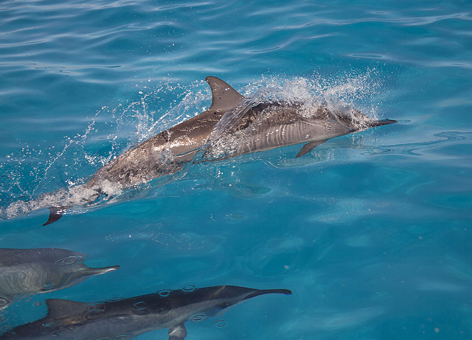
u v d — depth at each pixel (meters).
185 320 3.13
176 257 3.83
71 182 5.19
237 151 5.70
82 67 8.24
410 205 4.27
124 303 3.29
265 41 8.82
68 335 2.98
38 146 5.90
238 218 4.33
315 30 9.05
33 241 4.16
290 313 3.14
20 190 5.02
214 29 9.58
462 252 3.59
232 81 7.32
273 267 3.63
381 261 3.57
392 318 3.02
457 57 7.55
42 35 9.80
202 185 5.04
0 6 12.01
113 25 10.12
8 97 7.20
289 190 4.75
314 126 5.96
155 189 5.05
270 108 6.08
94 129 6.31
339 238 3.90
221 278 3.54
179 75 7.74
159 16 10.40
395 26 8.97
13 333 2.99
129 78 7.74
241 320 3.11
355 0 10.61
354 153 5.43
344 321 3.04
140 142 5.90
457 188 4.45
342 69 7.44
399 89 6.76
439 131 5.63
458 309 3.04
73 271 3.67
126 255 3.89
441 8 9.78
